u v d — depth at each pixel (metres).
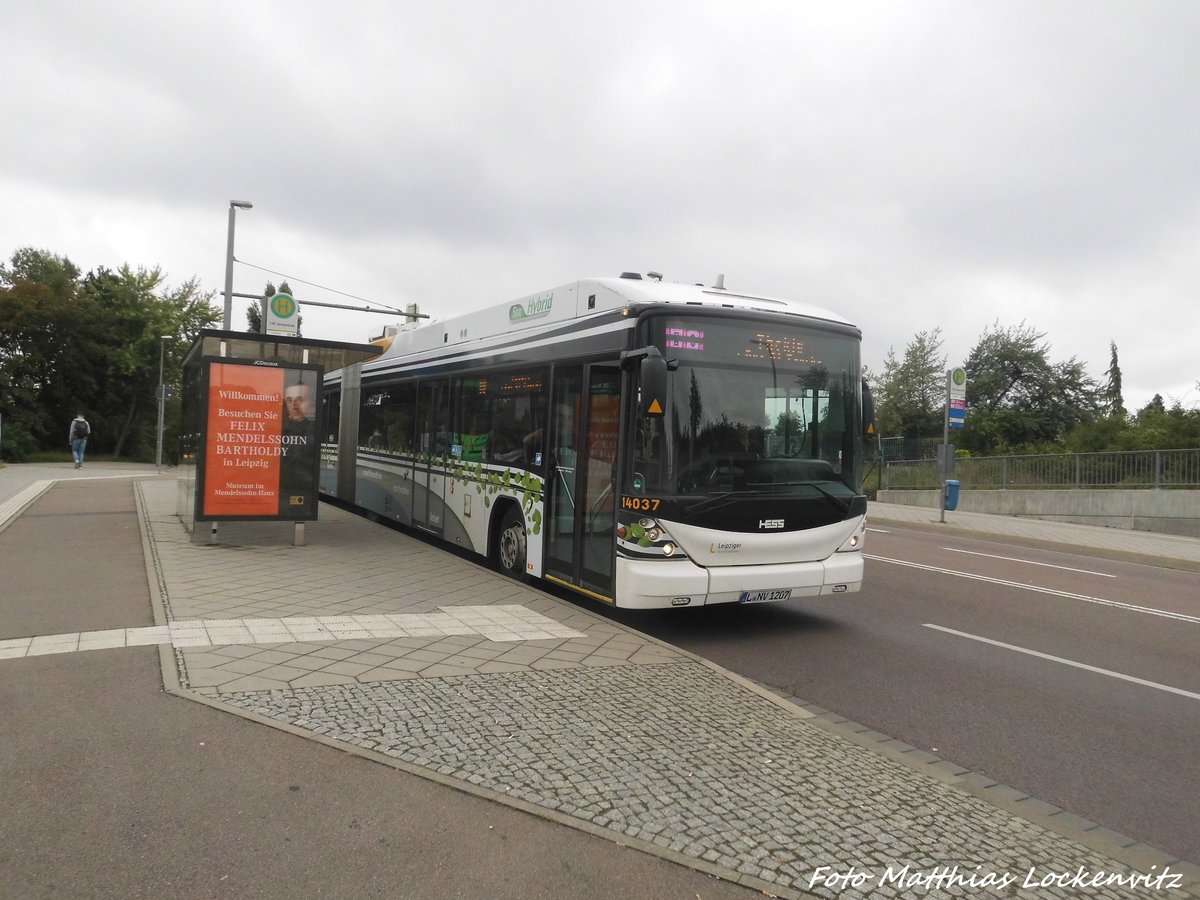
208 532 12.01
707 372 7.88
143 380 53.78
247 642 6.69
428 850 3.66
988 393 45.88
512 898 3.34
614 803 4.16
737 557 7.86
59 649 6.33
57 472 28.39
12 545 11.23
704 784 4.45
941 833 4.08
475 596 9.01
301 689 5.58
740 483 7.89
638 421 7.75
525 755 4.68
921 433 44.59
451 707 5.39
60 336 49.16
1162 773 5.22
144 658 6.14
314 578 9.66
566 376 9.05
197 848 3.60
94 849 3.57
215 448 11.71
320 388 12.14
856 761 4.96
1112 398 48.94
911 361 45.72
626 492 7.79
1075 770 5.23
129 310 53.72
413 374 13.61
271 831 3.77
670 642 8.22
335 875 3.45
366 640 6.95
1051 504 24.12
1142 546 18.06
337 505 19.28
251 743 4.68
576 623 8.02
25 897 3.21
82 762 4.39
